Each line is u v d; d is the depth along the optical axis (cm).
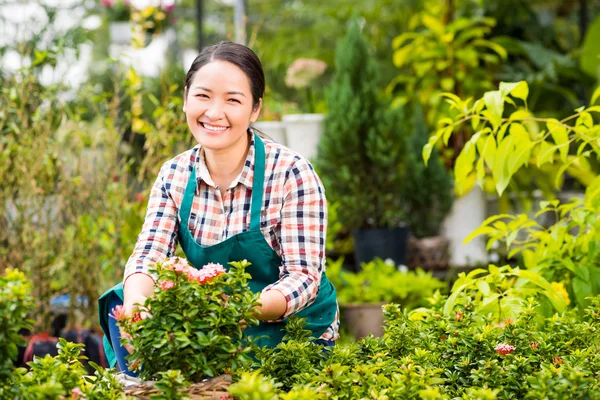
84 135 407
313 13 938
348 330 433
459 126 553
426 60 598
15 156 384
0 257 386
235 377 173
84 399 168
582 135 272
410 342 206
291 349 190
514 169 267
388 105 541
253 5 970
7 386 159
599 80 614
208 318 171
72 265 390
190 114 221
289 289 210
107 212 396
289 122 553
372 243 512
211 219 230
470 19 600
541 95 634
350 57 534
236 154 228
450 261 556
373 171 520
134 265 222
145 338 170
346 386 169
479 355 198
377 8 728
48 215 392
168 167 239
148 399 168
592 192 287
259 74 225
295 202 225
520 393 182
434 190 536
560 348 205
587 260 283
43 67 415
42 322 379
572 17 855
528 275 255
